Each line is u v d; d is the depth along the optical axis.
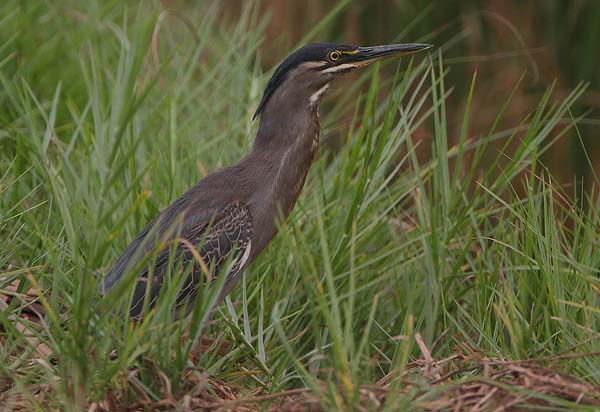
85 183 10.76
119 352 8.02
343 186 10.96
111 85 12.83
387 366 10.74
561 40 18.66
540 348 8.67
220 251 9.89
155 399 8.02
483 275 10.45
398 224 12.04
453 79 17.80
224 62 14.34
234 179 10.27
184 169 11.85
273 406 8.14
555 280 9.12
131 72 12.00
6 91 13.01
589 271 9.34
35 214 11.10
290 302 10.55
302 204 11.77
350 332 7.47
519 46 18.58
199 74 15.64
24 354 8.48
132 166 10.65
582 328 8.37
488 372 7.79
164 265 9.66
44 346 9.37
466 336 9.38
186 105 13.49
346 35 19.09
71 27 15.04
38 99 13.84
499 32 18.86
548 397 7.25
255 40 15.28
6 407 8.03
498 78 17.77
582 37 18.44
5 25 14.31
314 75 10.50
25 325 8.80
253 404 8.25
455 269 10.57
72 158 12.25
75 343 7.75
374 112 11.94
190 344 8.20
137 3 16.73
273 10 18.73
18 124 12.97
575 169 15.27
